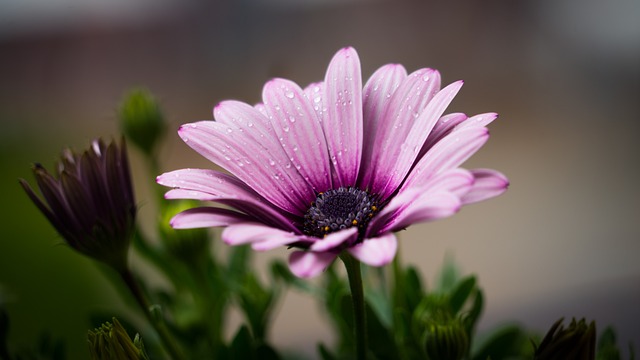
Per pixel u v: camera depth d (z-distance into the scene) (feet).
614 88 1.91
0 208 1.26
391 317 0.72
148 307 0.67
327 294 0.74
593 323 0.58
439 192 0.53
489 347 0.68
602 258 1.38
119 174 0.65
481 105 1.92
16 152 1.53
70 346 1.04
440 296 0.69
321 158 0.65
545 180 1.69
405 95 0.63
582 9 1.95
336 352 0.77
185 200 0.74
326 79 0.65
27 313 1.07
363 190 0.64
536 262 1.41
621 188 1.64
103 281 1.10
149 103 0.80
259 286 0.76
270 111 0.64
